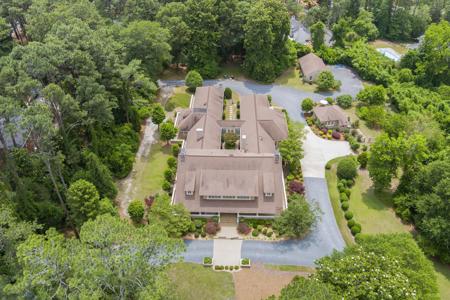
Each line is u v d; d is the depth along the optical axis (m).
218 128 85.62
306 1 164.25
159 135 88.50
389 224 70.12
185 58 109.38
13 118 53.81
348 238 66.81
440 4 153.75
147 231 41.94
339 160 83.69
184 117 89.31
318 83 106.94
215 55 112.81
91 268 36.34
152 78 99.44
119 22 111.94
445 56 110.44
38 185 62.69
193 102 97.62
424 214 66.81
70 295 36.28
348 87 110.25
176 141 86.31
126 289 39.59
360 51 120.38
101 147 75.06
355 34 130.50
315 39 123.44
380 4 145.75
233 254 63.16
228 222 68.62
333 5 139.50
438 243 64.25
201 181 68.19
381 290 43.22
